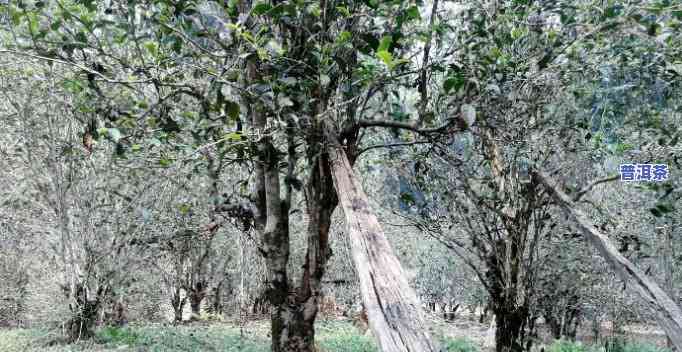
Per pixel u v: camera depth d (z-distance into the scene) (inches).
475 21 133.9
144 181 256.1
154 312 389.1
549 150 161.5
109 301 289.7
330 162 112.9
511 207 165.8
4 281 336.5
